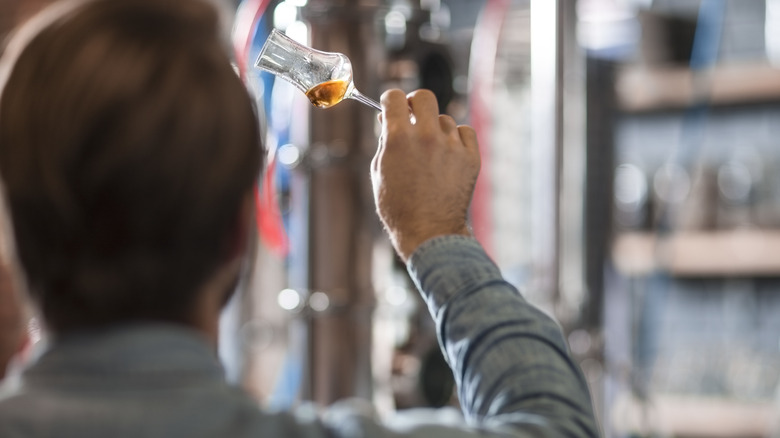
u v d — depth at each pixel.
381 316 1.67
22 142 0.64
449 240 0.81
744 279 2.80
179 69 0.65
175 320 0.67
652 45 2.69
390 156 0.83
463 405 0.78
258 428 0.65
